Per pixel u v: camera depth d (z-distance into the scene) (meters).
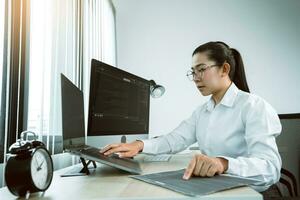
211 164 0.86
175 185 0.74
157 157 1.49
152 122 3.24
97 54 2.63
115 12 3.40
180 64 3.33
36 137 1.24
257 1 3.39
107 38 3.01
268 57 3.33
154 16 3.40
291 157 1.83
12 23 1.34
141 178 0.86
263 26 3.37
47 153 0.78
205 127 1.46
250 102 1.26
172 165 1.23
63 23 1.88
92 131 1.26
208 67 1.31
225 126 1.32
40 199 0.69
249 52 3.34
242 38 3.36
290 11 3.37
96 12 2.65
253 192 0.67
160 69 3.33
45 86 1.58
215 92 1.39
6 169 0.71
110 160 0.99
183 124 1.69
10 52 1.32
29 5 1.47
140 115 1.74
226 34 3.37
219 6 3.40
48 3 1.66
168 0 3.41
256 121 1.16
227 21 3.38
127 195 0.67
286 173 1.82
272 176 0.99
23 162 0.70
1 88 1.25
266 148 1.07
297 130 1.87
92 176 0.97
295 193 1.78
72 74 2.01
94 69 1.29
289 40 3.34
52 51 1.69
